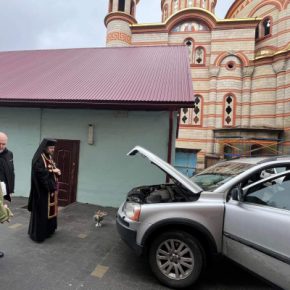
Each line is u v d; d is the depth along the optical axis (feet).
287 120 51.67
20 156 25.21
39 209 14.48
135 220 11.12
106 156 23.47
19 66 34.76
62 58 37.35
